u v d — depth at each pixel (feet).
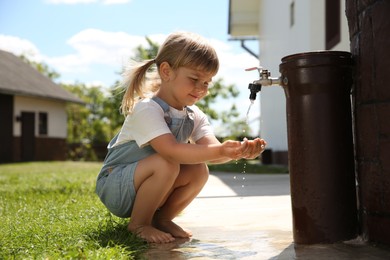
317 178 7.09
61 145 75.56
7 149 63.98
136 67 8.27
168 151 7.51
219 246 7.29
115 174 8.21
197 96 8.01
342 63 7.10
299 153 7.22
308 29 29.37
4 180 24.26
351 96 7.51
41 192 16.16
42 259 5.85
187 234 8.12
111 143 8.82
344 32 23.22
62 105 75.97
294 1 34.17
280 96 39.22
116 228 8.06
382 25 6.38
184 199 8.45
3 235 7.62
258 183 19.31
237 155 7.05
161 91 8.16
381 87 6.46
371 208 6.84
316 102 7.11
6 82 64.69
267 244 7.36
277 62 41.39
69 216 9.52
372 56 6.65
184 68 7.73
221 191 16.12
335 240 7.07
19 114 66.13
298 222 7.29
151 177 7.76
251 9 53.83
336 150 7.11
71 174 28.40
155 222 8.44
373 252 6.48
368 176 6.88
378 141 6.59
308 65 7.07
